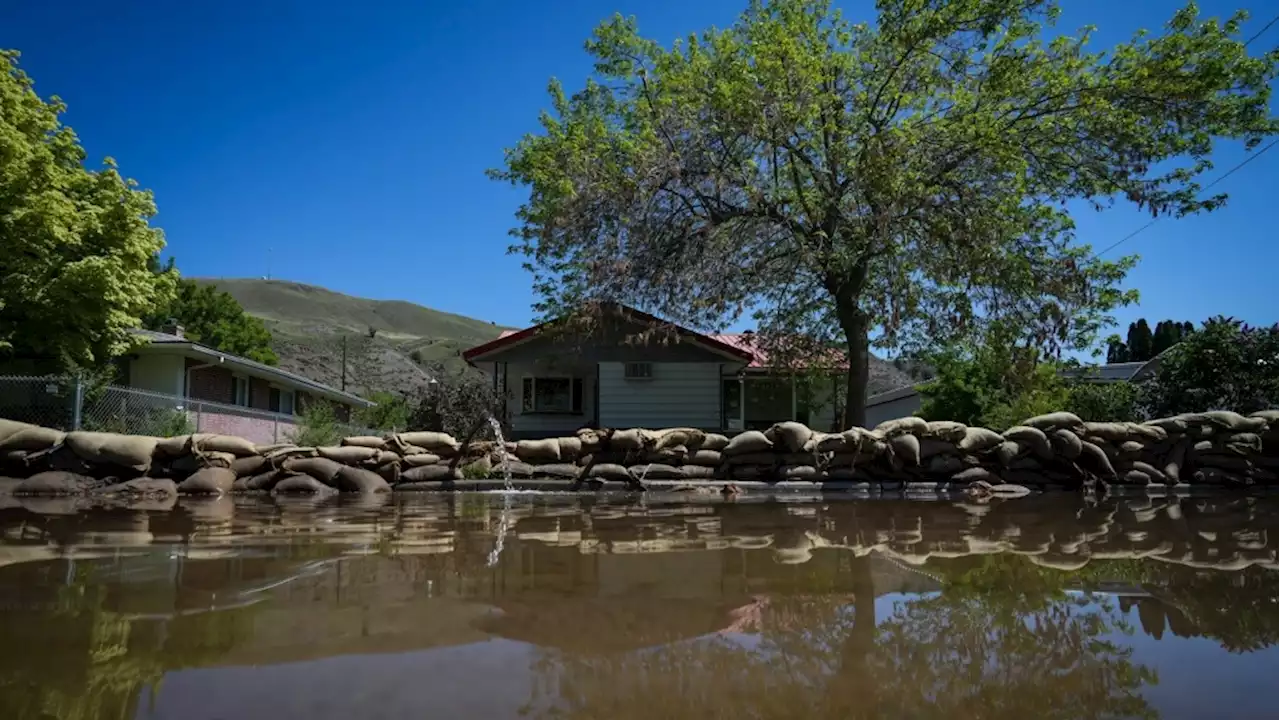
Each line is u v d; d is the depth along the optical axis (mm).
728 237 11898
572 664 1672
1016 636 1933
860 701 1467
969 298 10945
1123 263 12508
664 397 16797
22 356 13516
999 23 11203
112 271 12578
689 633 1941
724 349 16047
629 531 4066
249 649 1754
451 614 2115
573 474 7723
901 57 11461
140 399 12195
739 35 13719
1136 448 7816
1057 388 11758
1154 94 10867
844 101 11516
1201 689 1555
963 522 4609
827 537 3844
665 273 11531
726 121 11219
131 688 1479
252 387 21438
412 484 7469
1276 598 2385
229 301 32250
